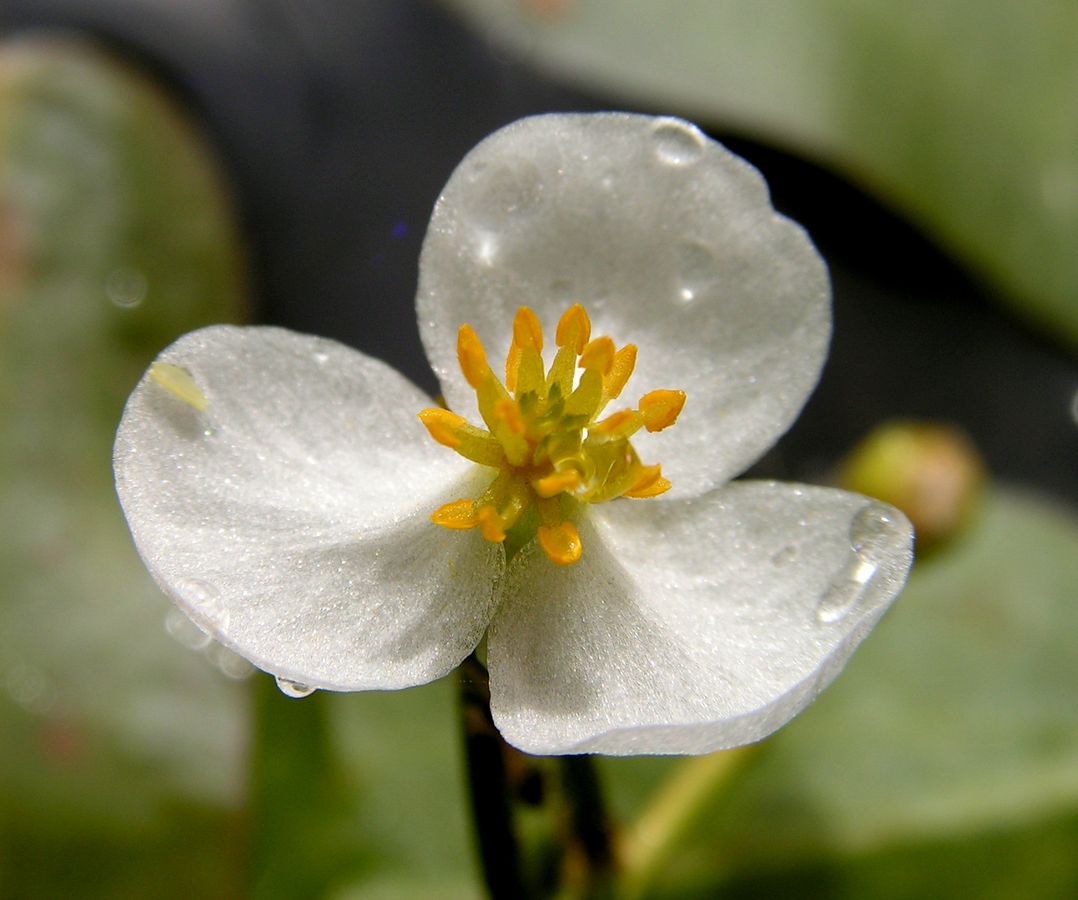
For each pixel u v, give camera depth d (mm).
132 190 134
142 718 126
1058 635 138
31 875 123
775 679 102
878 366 146
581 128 105
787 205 148
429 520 104
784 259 105
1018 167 147
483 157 105
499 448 105
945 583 143
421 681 102
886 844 129
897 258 149
